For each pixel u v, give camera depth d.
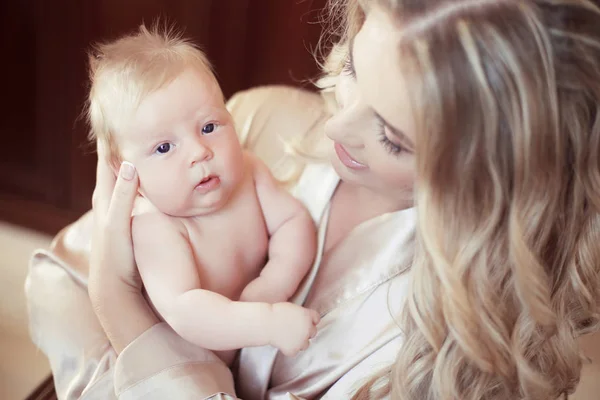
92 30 1.56
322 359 0.69
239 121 0.90
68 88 1.66
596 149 0.51
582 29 0.47
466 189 0.51
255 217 0.72
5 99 1.75
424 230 0.52
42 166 1.84
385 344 0.66
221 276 0.69
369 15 0.53
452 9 0.46
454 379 0.58
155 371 0.65
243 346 0.63
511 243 0.52
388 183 0.58
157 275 0.64
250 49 1.49
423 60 0.47
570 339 0.62
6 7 1.59
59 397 0.73
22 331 1.43
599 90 0.48
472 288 0.54
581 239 0.58
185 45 0.69
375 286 0.68
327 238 0.75
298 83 1.49
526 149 0.48
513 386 0.60
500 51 0.45
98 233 0.68
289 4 1.40
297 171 0.81
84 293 0.77
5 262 1.67
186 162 0.64
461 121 0.48
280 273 0.70
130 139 0.64
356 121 0.54
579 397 0.75
